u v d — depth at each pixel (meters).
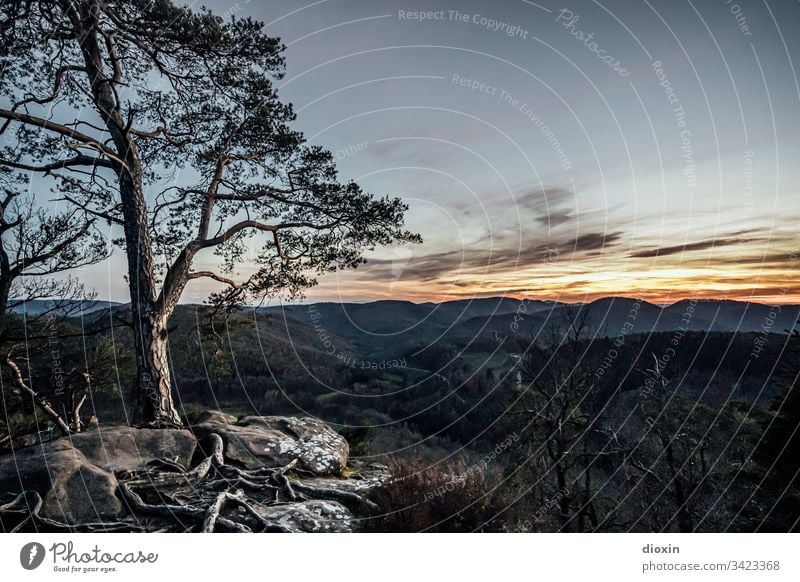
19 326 12.06
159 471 7.53
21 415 12.38
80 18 9.80
